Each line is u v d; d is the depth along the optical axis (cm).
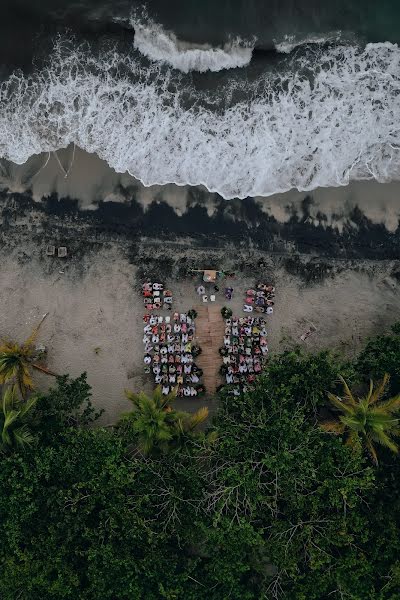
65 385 2867
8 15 3288
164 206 3241
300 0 3303
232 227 3241
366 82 3284
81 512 2594
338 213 3259
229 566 2480
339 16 3303
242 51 3291
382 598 2459
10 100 3272
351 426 2539
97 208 3234
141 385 3142
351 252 3253
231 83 3281
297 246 3247
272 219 3250
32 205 3228
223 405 2894
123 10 3303
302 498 2523
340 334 3216
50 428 2752
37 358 3123
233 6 3300
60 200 3234
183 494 2619
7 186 3231
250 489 2538
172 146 3256
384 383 2669
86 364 3159
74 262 3219
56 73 3281
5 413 2628
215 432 2711
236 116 3272
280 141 3266
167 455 2698
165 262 3222
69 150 3247
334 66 3284
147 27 3294
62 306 3198
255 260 3234
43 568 2542
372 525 2581
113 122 3266
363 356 2939
